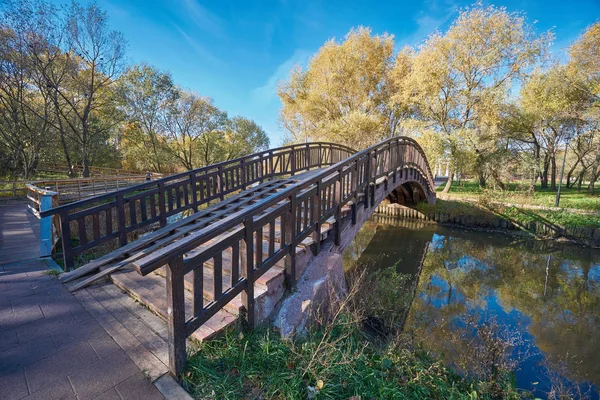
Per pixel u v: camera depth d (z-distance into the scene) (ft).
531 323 18.47
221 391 5.38
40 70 47.88
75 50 50.78
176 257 5.30
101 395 5.10
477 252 33.60
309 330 8.66
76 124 60.80
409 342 11.62
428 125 52.49
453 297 21.81
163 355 6.23
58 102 55.06
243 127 96.94
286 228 9.41
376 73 65.98
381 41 65.31
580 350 15.49
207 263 10.39
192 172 16.84
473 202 46.16
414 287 21.67
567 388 12.12
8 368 5.69
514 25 43.47
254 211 7.42
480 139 50.21
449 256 32.09
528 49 43.52
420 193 44.01
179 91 75.51
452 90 49.90
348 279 20.16
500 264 29.81
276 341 7.32
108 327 7.27
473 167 53.62
